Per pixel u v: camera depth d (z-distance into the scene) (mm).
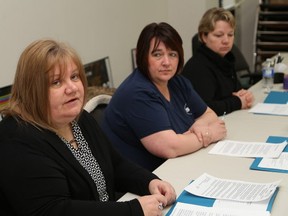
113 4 3539
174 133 1706
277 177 1401
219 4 4797
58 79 1181
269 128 1979
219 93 2463
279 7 4852
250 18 5410
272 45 4910
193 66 2430
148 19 4172
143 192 1385
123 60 3766
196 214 1188
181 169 1543
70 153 1244
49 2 2779
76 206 1111
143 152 1833
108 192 1400
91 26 3256
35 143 1154
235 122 2129
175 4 4500
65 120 1234
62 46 1216
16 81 1193
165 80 1838
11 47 2484
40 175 1108
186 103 2018
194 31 4492
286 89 2748
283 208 1184
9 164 1104
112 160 1485
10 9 2457
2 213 1143
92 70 3254
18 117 1189
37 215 1083
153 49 1787
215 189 1325
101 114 2000
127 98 1773
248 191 1281
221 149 1721
